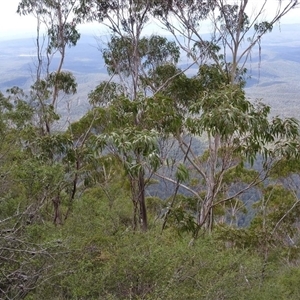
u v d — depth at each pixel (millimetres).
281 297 6176
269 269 6523
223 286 4914
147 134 6629
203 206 9141
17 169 6320
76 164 8641
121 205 8289
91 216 7043
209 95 7266
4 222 5031
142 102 7645
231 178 13047
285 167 8586
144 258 4938
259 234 9258
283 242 11625
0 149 7211
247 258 6465
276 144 7086
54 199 7598
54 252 4988
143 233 6254
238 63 12719
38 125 10422
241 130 6637
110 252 5523
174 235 7055
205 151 11781
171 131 7922
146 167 7199
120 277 4902
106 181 10586
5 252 4770
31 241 5262
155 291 4543
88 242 5727
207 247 5766
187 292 4785
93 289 4773
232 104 6629
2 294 4594
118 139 6648
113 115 7719
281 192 13602
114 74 12758
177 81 9867
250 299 5242
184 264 5113
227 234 8961
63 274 4918
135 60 11836
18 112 8914
